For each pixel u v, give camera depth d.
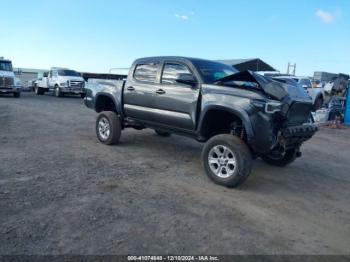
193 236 3.41
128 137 8.52
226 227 3.67
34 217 3.60
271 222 3.90
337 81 20.12
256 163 6.75
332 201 4.81
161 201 4.30
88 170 5.44
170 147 7.64
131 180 5.07
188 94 5.59
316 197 4.93
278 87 4.73
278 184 5.42
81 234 3.30
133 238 3.29
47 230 3.34
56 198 4.16
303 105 5.11
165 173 5.57
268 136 4.64
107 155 6.54
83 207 3.94
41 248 3.01
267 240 3.45
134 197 4.38
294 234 3.64
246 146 4.85
